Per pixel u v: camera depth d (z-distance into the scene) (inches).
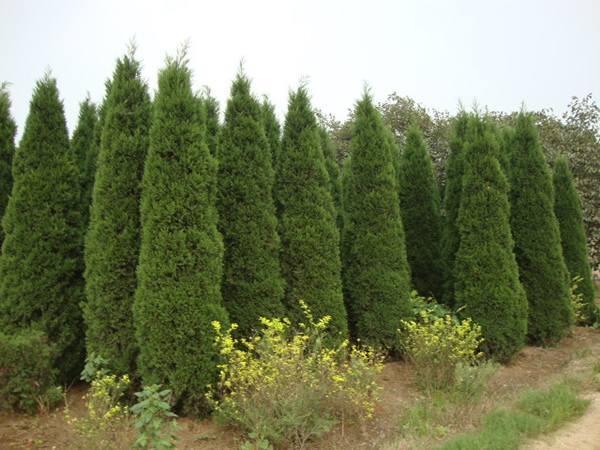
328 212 250.8
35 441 161.8
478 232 286.2
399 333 264.7
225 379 182.2
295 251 243.9
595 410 203.5
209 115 264.8
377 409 201.8
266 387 162.9
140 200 199.0
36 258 209.5
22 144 220.8
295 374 167.3
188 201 187.3
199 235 187.0
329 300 242.1
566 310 329.1
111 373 195.3
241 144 228.8
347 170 344.2
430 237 361.1
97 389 165.2
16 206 213.8
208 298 185.3
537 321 327.3
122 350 197.2
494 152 293.4
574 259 405.7
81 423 152.9
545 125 630.5
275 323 185.3
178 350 177.6
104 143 207.5
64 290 216.2
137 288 189.9
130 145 205.2
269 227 227.8
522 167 337.1
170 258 181.5
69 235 219.8
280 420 159.0
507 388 238.1
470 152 297.6
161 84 197.2
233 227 222.8
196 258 185.6
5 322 206.1
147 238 185.9
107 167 203.9
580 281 402.6
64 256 217.6
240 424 171.0
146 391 149.3
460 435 169.6
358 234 277.4
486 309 278.8
